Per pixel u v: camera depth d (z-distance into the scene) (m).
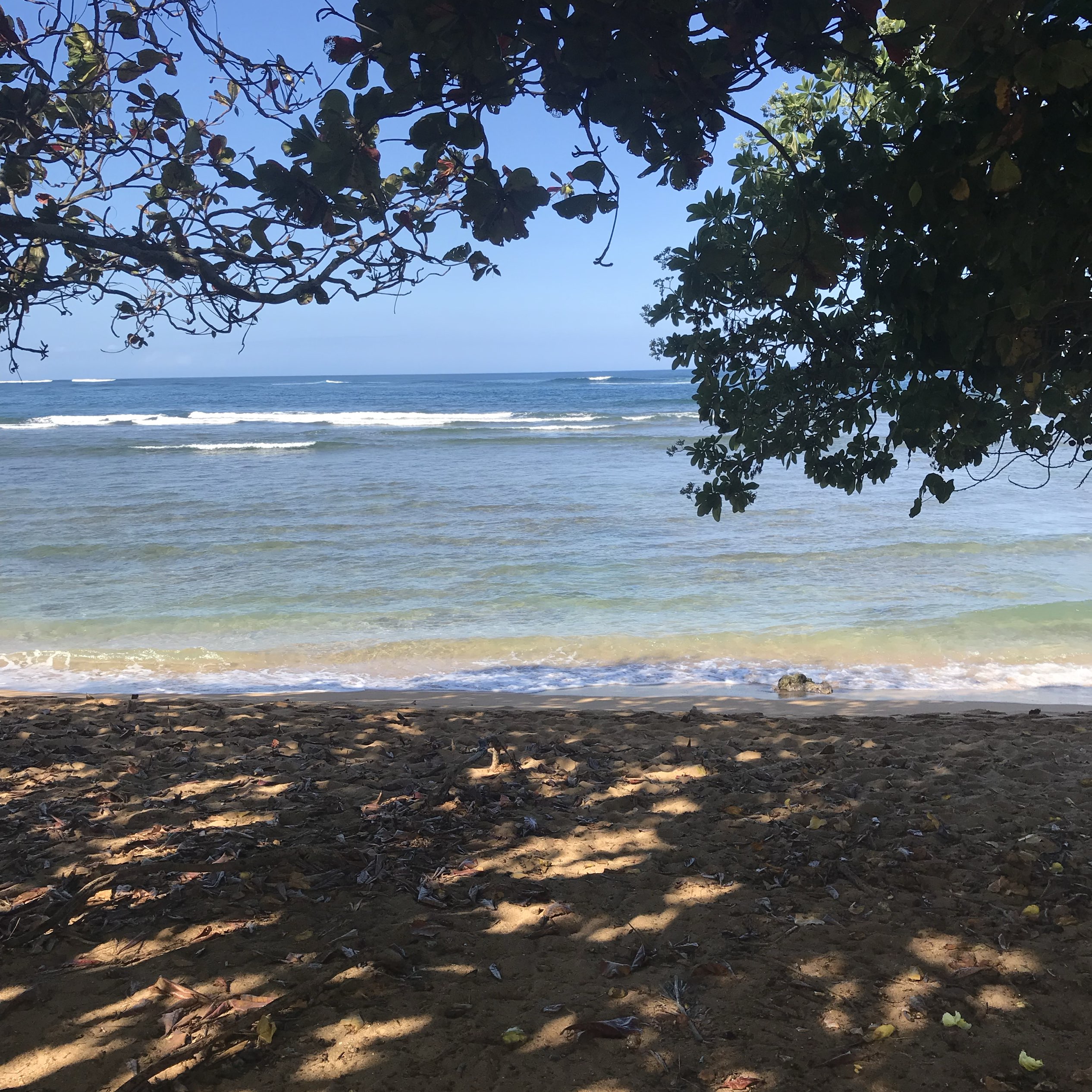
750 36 2.24
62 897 3.91
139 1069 2.78
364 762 6.18
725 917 3.77
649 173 2.61
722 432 4.15
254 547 18.62
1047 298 2.31
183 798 5.33
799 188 2.54
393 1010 3.10
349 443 42.81
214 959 3.42
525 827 4.78
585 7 2.18
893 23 3.37
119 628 12.87
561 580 15.65
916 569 16.09
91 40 2.91
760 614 13.31
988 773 5.72
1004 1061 2.81
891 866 4.23
